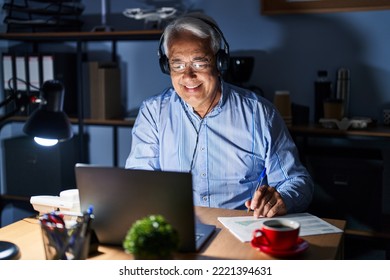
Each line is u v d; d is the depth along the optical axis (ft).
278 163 6.19
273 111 6.44
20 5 9.97
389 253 7.85
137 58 9.93
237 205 6.28
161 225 3.55
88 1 10.05
